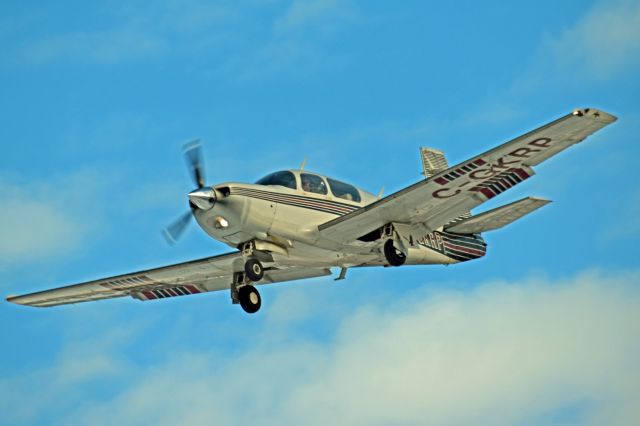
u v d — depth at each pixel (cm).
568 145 5978
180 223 6625
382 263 7438
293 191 6738
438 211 6769
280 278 7981
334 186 7025
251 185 6538
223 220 6450
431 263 7838
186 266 7438
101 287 7938
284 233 6675
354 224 6694
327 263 7238
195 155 6594
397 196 6450
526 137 5847
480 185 6488
